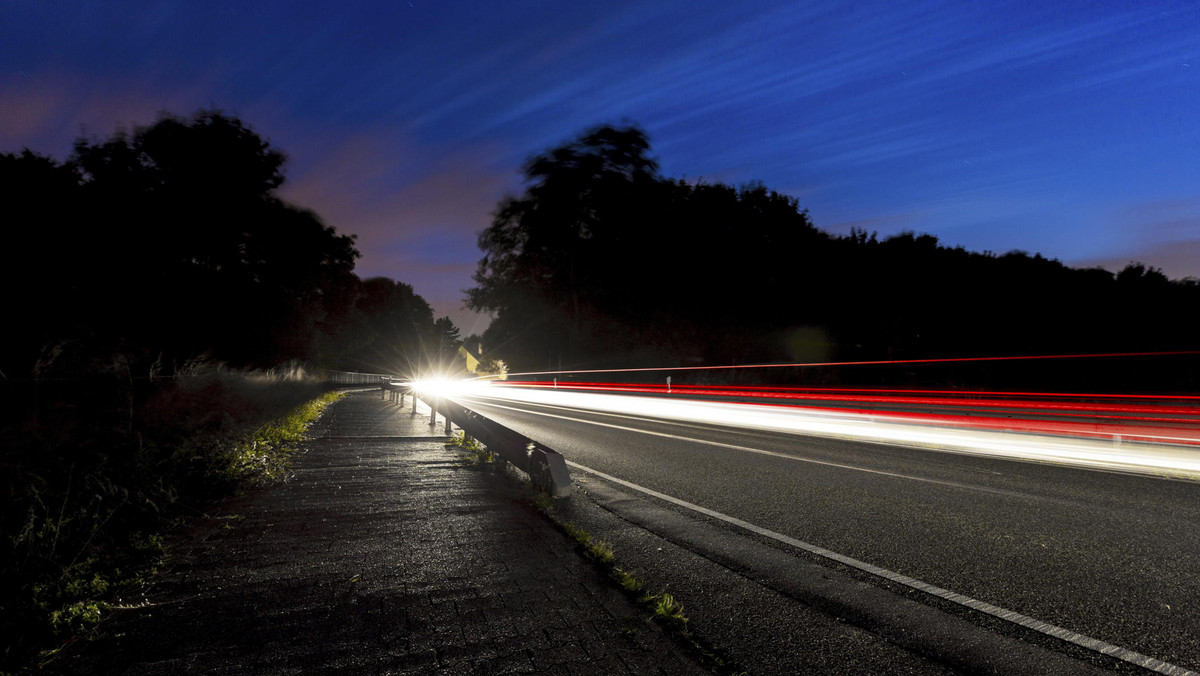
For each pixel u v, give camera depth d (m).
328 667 2.84
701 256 45.34
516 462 7.86
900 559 4.77
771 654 3.19
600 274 48.03
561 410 23.59
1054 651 3.25
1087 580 4.27
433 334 112.62
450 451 10.46
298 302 25.58
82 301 12.73
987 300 43.47
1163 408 22.42
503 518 5.74
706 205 46.19
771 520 5.99
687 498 7.00
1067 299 43.22
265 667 2.83
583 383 52.69
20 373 5.78
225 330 19.89
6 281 11.27
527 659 2.96
